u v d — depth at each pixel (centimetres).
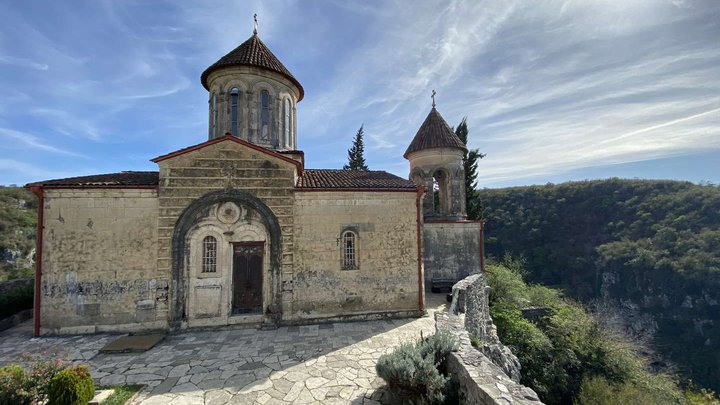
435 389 602
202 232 1125
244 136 1380
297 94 1631
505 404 468
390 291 1251
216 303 1116
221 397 673
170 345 962
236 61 1376
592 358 1997
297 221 1190
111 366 820
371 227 1255
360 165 4134
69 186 1041
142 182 1122
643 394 1742
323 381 743
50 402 551
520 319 1977
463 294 1230
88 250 1050
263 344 970
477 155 3081
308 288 1177
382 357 672
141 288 1067
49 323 1022
